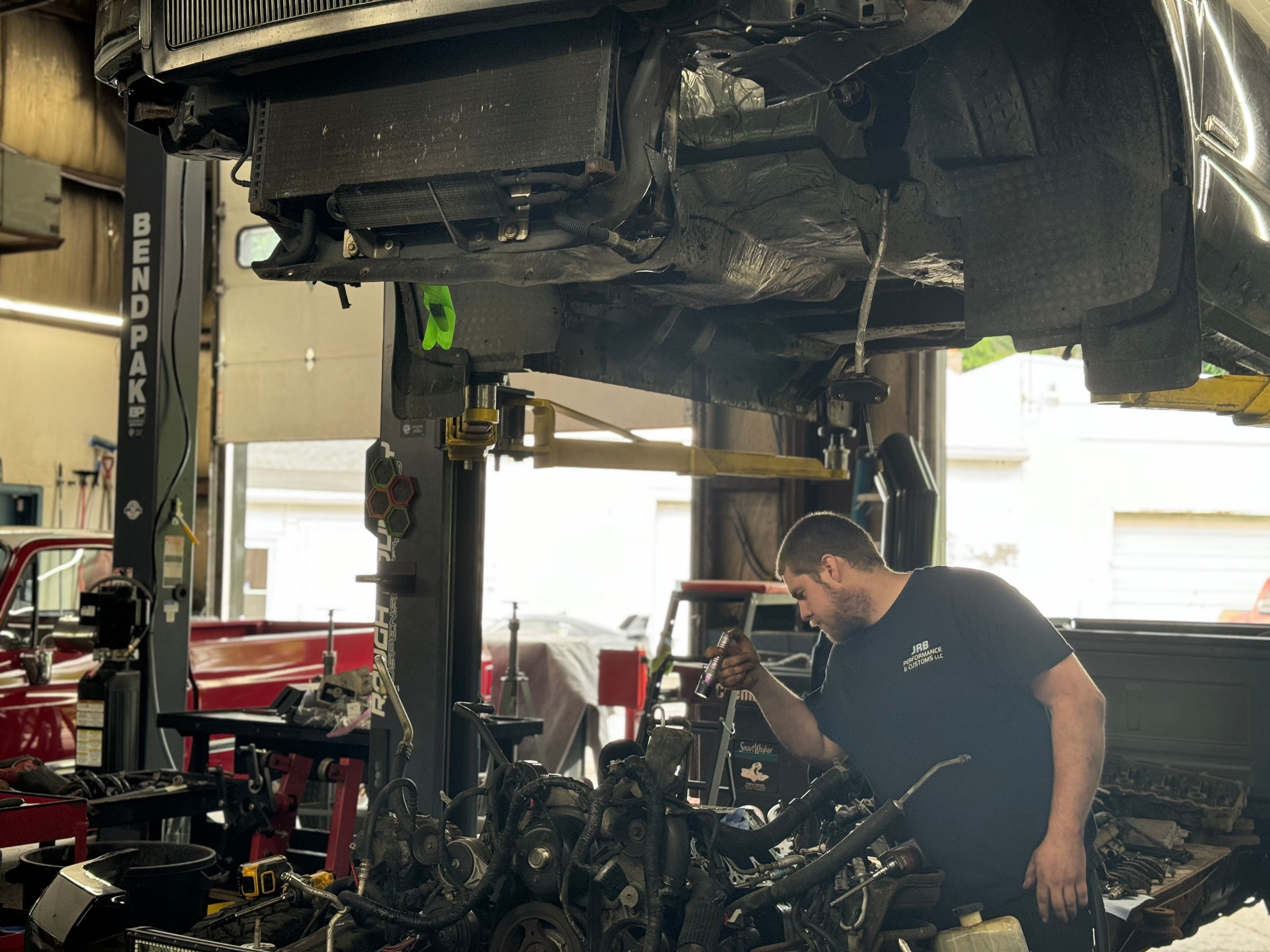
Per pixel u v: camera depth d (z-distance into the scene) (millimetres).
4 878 3275
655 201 2074
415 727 3746
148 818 3963
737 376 3783
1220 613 11891
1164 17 2102
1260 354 3111
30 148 9570
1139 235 2180
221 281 9391
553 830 2314
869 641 2551
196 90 2414
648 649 10406
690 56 2082
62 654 6223
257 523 17078
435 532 3760
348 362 8859
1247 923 5766
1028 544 13508
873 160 2400
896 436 5371
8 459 9742
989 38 2234
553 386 8195
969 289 2359
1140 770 3750
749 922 2328
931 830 2451
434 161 2123
